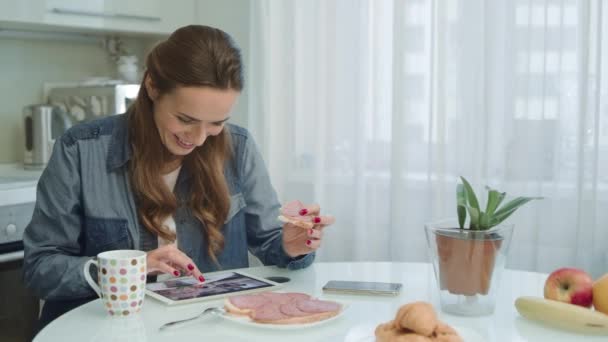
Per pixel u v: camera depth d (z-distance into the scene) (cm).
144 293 119
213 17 281
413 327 96
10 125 266
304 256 149
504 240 115
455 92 224
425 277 142
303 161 257
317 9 244
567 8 204
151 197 146
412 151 234
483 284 116
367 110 242
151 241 152
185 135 136
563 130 208
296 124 256
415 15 229
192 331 109
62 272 133
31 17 235
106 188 149
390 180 236
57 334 108
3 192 213
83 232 151
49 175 147
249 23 268
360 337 104
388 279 140
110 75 294
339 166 248
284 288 133
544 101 208
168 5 276
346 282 135
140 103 145
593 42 198
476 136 219
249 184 167
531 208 214
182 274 147
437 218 225
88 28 254
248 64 269
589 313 108
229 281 136
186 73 127
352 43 242
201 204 154
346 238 251
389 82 238
